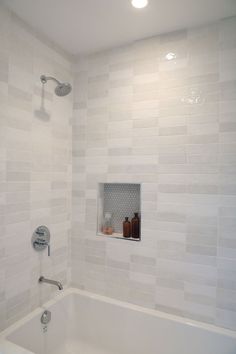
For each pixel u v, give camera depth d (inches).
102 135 74.3
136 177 69.2
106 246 73.6
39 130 66.7
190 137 62.9
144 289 68.2
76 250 78.3
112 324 70.0
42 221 68.1
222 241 59.5
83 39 69.9
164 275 65.7
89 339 72.7
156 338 64.4
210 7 56.1
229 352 56.8
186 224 63.1
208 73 61.3
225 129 59.4
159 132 66.4
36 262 66.4
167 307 65.4
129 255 70.2
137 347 66.4
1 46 56.1
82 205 77.4
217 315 60.0
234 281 58.3
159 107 66.6
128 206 76.4
